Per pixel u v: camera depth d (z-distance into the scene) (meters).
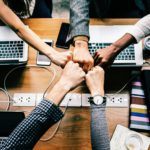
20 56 1.43
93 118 1.21
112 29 1.49
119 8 1.78
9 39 1.45
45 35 1.51
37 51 1.48
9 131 1.29
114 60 1.41
